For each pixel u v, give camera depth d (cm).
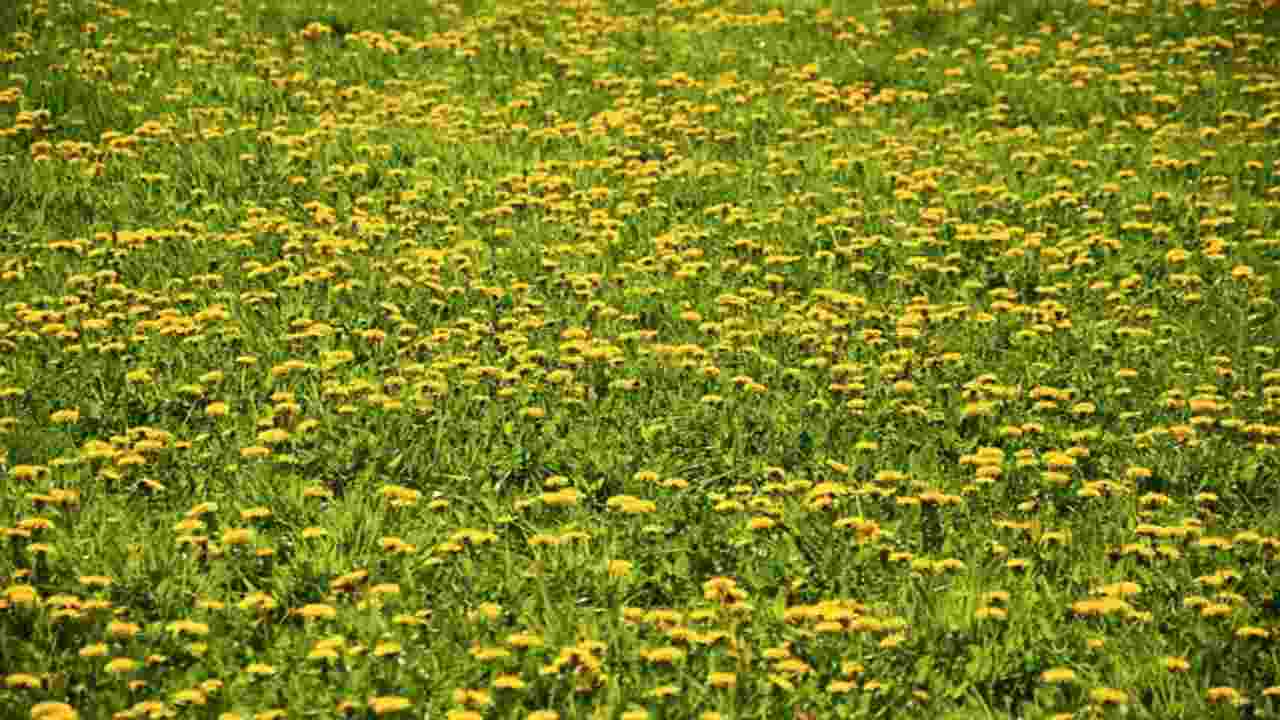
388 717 550
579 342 896
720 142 1360
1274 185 1231
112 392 826
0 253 1022
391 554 672
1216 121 1417
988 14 1800
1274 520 712
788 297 1014
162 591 633
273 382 852
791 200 1202
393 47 1614
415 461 768
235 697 566
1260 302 980
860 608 629
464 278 1028
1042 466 780
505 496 745
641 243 1114
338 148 1283
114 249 1030
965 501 740
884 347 937
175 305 956
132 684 557
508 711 563
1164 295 1011
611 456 779
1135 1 1788
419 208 1171
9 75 1379
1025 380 892
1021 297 1032
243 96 1426
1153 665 594
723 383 872
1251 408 838
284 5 1748
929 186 1227
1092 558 685
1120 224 1146
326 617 615
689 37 1719
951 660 608
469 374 866
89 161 1222
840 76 1574
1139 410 852
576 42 1694
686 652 598
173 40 1571
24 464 735
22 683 550
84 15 1620
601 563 671
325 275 998
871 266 1046
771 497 745
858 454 794
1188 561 680
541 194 1214
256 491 725
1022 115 1452
